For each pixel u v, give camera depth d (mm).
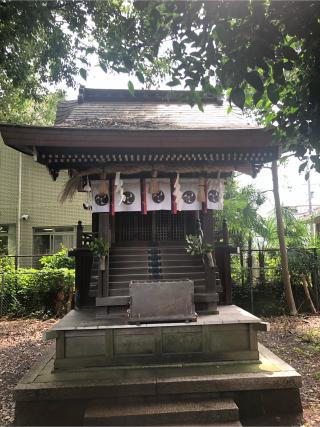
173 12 3307
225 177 6848
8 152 16109
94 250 6078
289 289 10422
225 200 11219
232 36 3037
